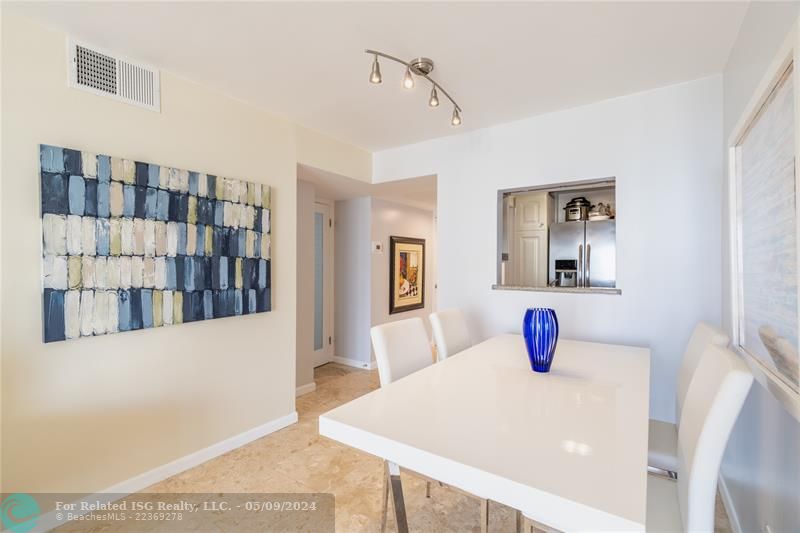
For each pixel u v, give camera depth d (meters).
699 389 1.09
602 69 2.09
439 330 2.20
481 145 3.04
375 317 4.45
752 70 1.51
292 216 2.87
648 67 2.07
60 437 1.71
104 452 1.85
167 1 1.53
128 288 1.89
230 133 2.44
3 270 1.56
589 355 1.97
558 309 2.67
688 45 1.85
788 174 1.06
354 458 2.31
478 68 2.08
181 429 2.17
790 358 1.04
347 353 4.59
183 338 2.18
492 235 2.98
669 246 2.29
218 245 2.31
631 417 1.17
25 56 1.62
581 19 1.65
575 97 2.45
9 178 1.58
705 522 0.88
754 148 1.42
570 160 2.63
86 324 1.75
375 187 3.86
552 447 0.97
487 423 1.12
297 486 2.01
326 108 2.63
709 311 2.18
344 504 1.86
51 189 1.64
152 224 1.99
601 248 3.62
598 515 0.72
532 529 1.20
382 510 1.66
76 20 1.65
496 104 2.56
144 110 2.02
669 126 2.29
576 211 3.89
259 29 1.73
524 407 1.25
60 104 1.72
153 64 2.04
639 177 2.38
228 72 2.14
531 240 4.08
